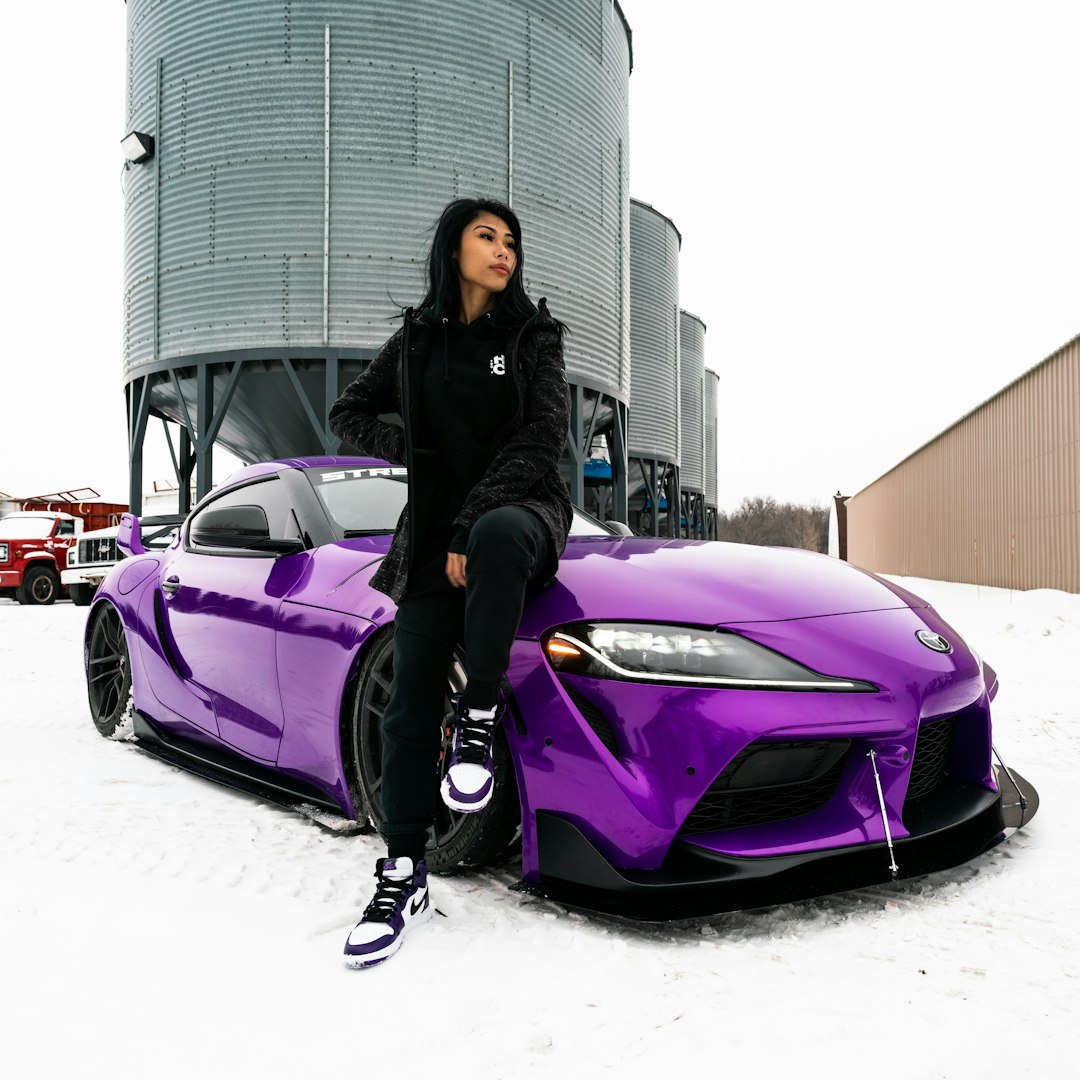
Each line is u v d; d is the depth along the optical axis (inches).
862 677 56.6
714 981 47.3
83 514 650.8
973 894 58.9
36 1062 39.7
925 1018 42.7
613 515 807.1
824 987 46.4
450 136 614.9
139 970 49.1
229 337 597.6
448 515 55.3
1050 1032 40.9
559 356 57.7
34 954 51.1
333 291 588.7
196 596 94.6
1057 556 446.6
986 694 66.8
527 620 59.4
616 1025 42.7
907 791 62.4
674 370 1437.0
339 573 75.8
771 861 53.4
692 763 53.3
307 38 592.4
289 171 590.6
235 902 59.2
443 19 615.5
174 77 621.3
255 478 100.4
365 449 60.6
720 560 68.6
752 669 54.9
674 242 1444.4
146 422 660.7
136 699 109.8
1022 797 72.2
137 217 652.7
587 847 54.9
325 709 73.0
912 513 813.9
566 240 687.7
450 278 56.8
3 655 224.1
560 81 680.4
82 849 70.1
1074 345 426.0
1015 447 515.2
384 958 50.1
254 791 84.0
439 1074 38.6
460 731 51.3
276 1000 45.7
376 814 68.9
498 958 50.6
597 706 56.0
